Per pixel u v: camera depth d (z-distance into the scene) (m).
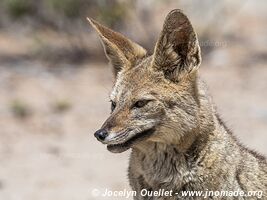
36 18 29.14
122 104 10.52
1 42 29.09
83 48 27.02
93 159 17.34
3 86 23.19
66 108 21.02
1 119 20.08
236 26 31.58
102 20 26.44
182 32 10.50
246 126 19.38
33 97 22.17
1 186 15.58
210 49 27.28
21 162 17.03
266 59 26.56
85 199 14.98
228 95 22.27
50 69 25.27
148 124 10.42
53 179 16.06
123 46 11.20
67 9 26.77
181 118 10.33
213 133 10.45
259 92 22.59
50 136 18.89
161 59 10.53
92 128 19.53
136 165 10.67
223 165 10.39
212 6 30.22
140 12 28.39
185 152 10.39
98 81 23.92
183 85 10.40
